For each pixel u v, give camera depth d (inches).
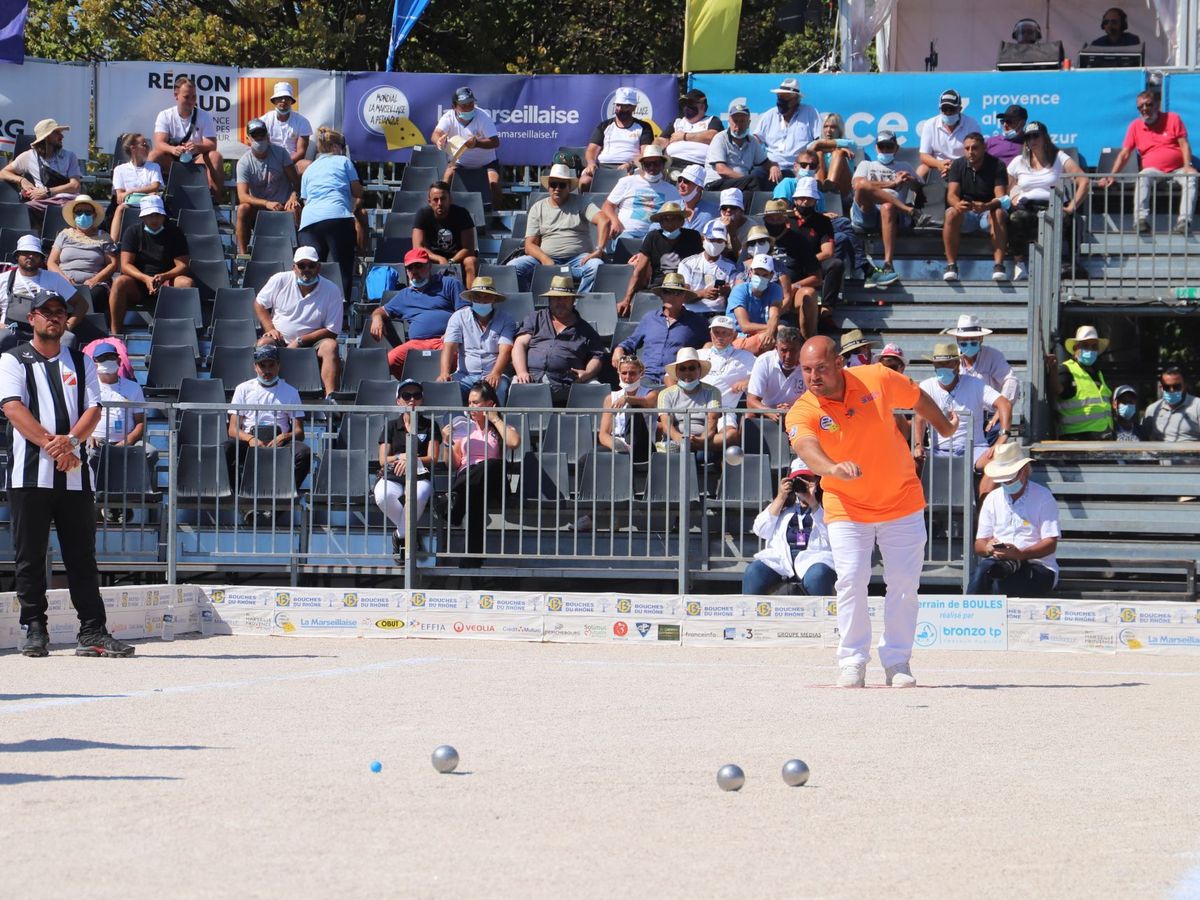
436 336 1070.4
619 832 287.4
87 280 1152.8
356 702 499.8
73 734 413.1
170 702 492.1
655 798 324.5
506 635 813.9
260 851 264.2
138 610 788.0
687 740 418.0
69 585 678.5
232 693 522.3
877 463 574.9
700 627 800.3
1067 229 1187.3
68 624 754.2
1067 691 575.2
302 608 824.3
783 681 605.3
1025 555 852.0
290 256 1212.5
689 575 855.7
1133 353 1517.0
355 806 307.9
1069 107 1305.4
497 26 2176.4
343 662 661.9
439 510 868.0
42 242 1227.2
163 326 1083.3
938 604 801.6
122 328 1137.4
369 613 821.2
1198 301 1132.5
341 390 1042.7
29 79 1365.7
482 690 545.0
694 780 348.8
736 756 388.2
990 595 831.7
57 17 2081.7
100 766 357.1
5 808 302.4
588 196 1245.7
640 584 943.7
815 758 388.5
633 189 1208.2
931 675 650.2
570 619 809.5
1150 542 960.9
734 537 866.8
